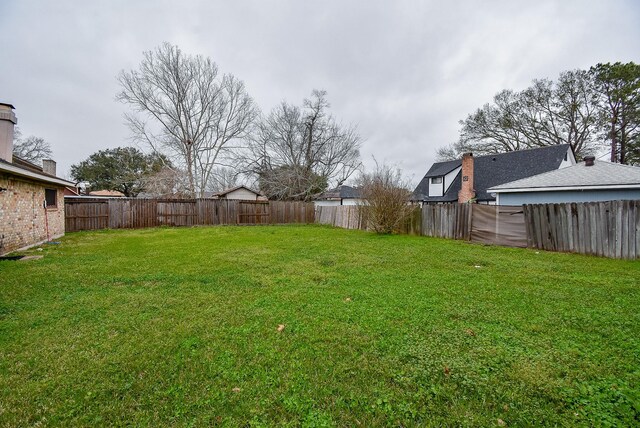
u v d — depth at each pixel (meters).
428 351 2.62
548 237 8.15
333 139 25.33
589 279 4.99
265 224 18.34
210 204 17.06
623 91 19.83
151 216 15.62
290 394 2.08
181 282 4.87
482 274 5.33
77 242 9.64
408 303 3.82
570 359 2.49
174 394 2.07
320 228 15.62
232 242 9.66
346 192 31.06
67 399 2.03
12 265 6.04
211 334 2.97
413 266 6.02
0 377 2.26
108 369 2.37
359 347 2.71
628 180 9.61
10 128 8.17
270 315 3.45
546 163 17.28
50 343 2.79
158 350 2.66
